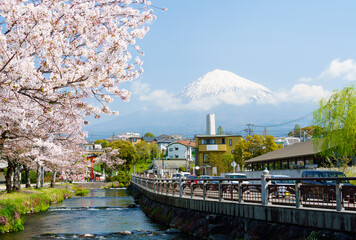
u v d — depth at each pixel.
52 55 8.84
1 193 29.83
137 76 10.78
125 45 9.05
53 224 22.95
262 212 12.38
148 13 11.20
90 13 10.22
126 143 99.94
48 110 10.07
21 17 8.57
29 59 8.54
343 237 9.13
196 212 17.48
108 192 63.56
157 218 24.03
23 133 12.41
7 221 19.77
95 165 97.00
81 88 9.34
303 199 11.55
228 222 14.41
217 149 85.81
